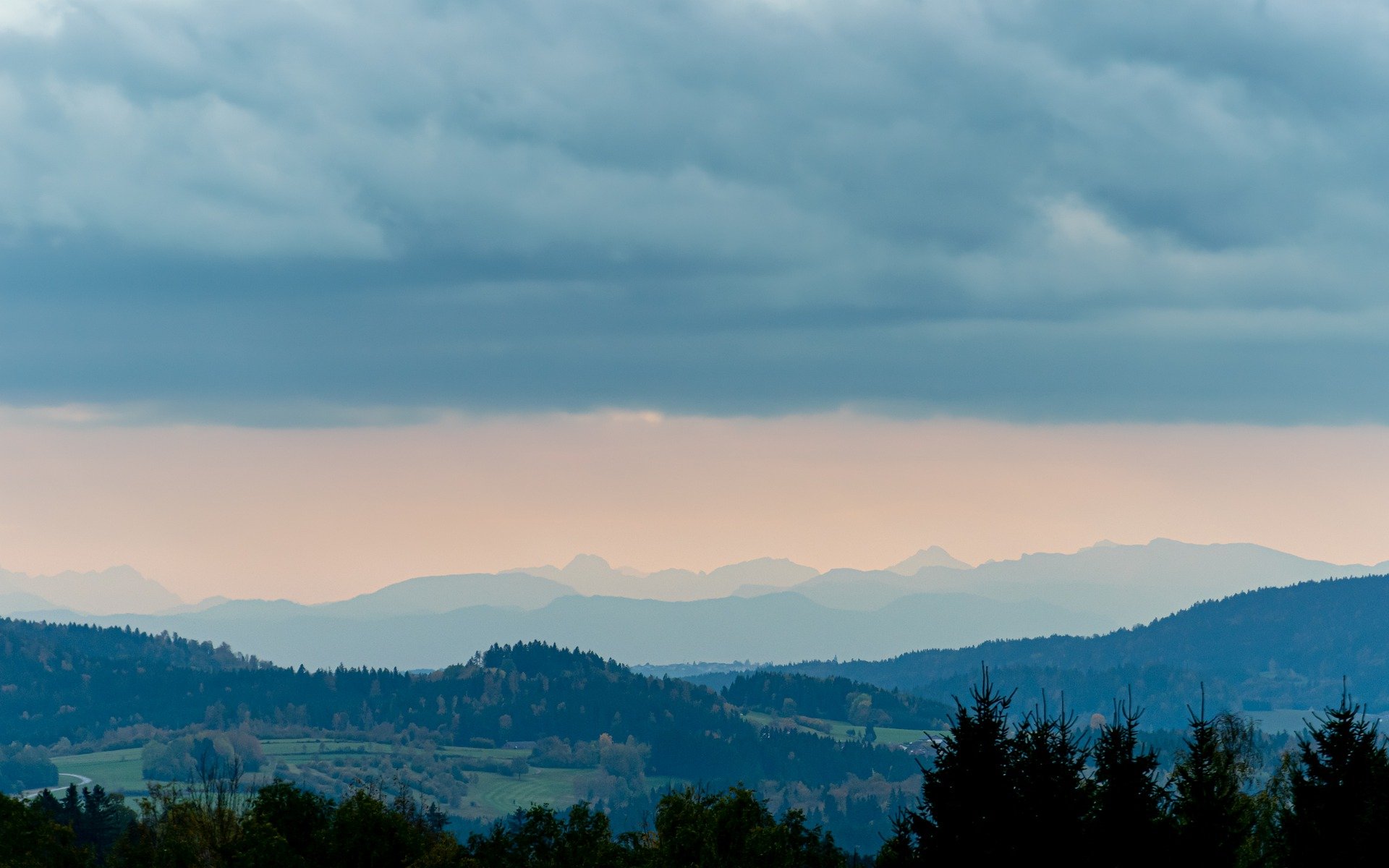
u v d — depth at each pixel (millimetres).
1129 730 107438
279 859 146500
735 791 146000
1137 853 102375
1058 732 108750
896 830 111812
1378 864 111875
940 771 108250
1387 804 113500
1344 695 125125
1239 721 128500
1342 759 121062
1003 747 106625
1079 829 103188
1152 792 104875
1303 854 116375
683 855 142125
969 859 104250
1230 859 105062
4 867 145375
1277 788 123812
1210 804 107062
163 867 152000
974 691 108938
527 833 153500
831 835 149000
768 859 137625
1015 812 103562
